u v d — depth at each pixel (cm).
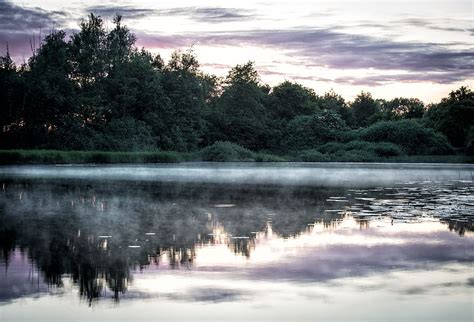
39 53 9075
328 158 8625
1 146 8200
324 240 1268
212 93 11950
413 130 8975
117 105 9044
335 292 836
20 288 859
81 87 9131
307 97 12012
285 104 11619
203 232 1378
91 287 866
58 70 8600
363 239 1287
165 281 902
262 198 2280
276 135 10531
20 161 6581
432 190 2733
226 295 823
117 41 9662
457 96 10219
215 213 1759
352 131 9738
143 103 9344
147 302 790
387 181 3484
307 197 2336
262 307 765
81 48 9231
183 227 1459
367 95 14900
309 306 769
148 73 9462
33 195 2362
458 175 4259
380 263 1031
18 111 8319
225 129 10519
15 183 3139
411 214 1742
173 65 10131
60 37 9012
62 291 844
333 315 732
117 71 9250
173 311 748
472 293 830
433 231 1395
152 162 7656
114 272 961
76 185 3000
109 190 2653
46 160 6775
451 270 973
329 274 945
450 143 9581
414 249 1162
